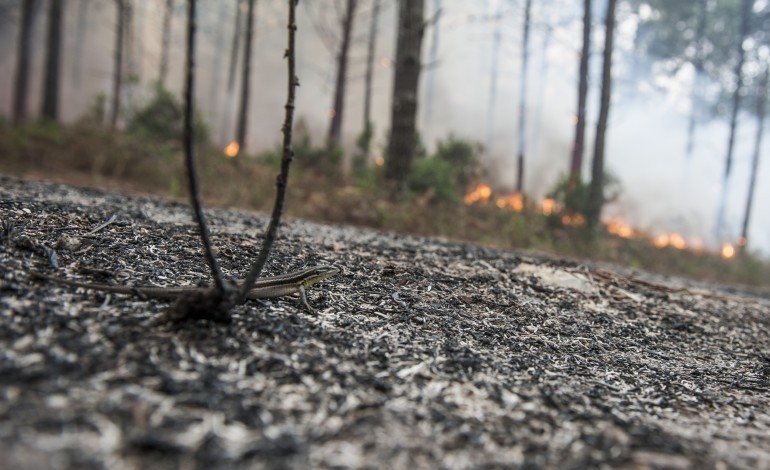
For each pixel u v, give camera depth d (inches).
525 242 374.6
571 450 73.4
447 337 115.8
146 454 58.4
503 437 74.7
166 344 84.4
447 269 182.1
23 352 74.4
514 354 113.0
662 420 89.9
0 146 421.4
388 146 419.5
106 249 130.8
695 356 137.7
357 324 112.8
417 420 76.0
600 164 488.7
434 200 422.3
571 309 160.6
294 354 90.0
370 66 995.3
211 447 61.4
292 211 333.4
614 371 113.7
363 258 180.1
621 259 423.8
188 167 85.2
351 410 75.7
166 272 122.6
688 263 506.0
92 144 444.8
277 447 63.6
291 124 92.1
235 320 98.5
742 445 83.7
